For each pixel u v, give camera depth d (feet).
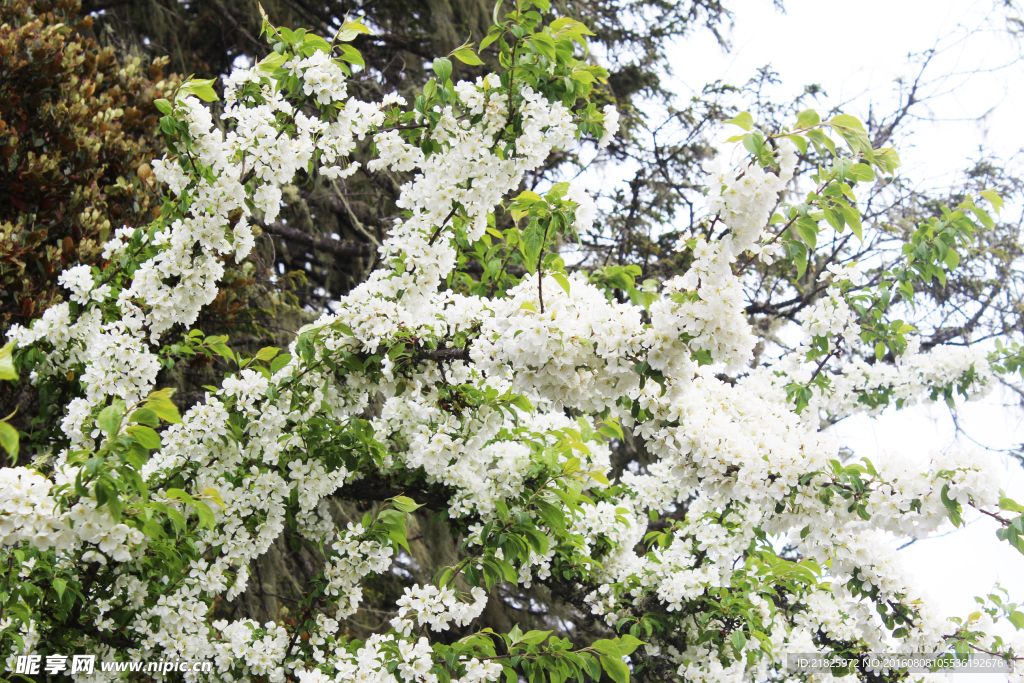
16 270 10.75
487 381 7.57
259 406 7.97
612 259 21.68
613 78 23.02
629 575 11.35
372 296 7.60
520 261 8.87
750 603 10.96
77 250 11.40
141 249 8.00
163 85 14.23
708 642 10.93
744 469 6.13
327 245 18.10
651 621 10.84
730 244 5.43
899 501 5.85
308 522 10.07
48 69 12.05
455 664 7.47
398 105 8.02
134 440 5.54
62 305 8.17
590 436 9.50
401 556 18.08
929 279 10.87
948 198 21.45
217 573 8.70
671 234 21.90
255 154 7.32
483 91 7.17
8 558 6.45
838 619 11.20
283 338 17.87
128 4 18.52
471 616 8.19
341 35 7.24
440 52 19.80
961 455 5.78
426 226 7.47
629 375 5.93
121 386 7.44
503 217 17.21
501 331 6.34
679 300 5.60
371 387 7.50
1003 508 5.64
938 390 12.75
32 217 11.26
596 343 5.88
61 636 8.25
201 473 7.86
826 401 12.93
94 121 12.49
